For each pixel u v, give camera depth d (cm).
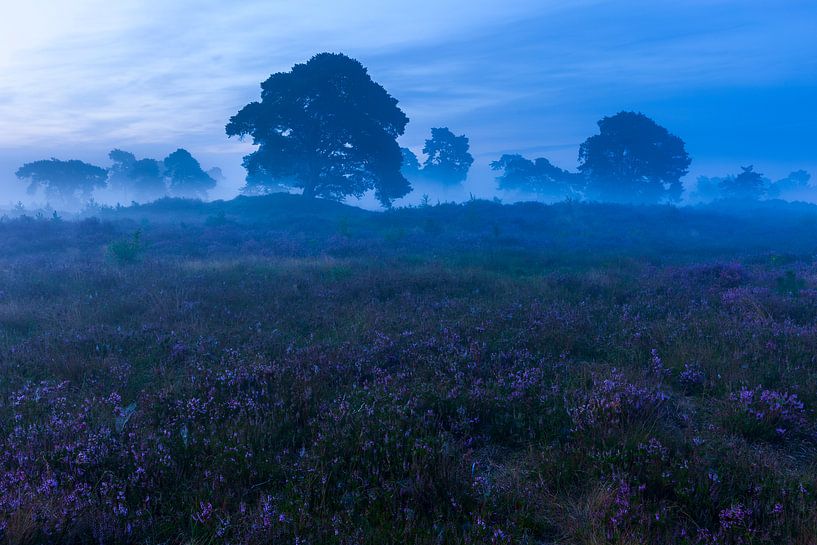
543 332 823
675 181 9100
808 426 497
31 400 553
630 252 2358
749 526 332
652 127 8538
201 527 341
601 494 370
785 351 725
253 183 9381
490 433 503
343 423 488
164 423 505
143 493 380
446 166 13225
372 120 5422
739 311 1002
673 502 375
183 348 749
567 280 1380
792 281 1209
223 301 1122
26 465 405
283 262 1755
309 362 671
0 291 1211
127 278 1378
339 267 1573
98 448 430
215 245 2288
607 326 898
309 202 5153
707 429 504
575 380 615
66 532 328
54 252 2112
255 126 5028
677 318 949
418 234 2972
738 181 9275
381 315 970
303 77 5069
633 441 445
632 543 317
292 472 407
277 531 324
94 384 624
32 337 838
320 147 5378
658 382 612
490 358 707
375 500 364
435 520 342
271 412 518
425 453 415
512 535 326
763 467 412
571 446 449
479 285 1349
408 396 556
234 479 400
